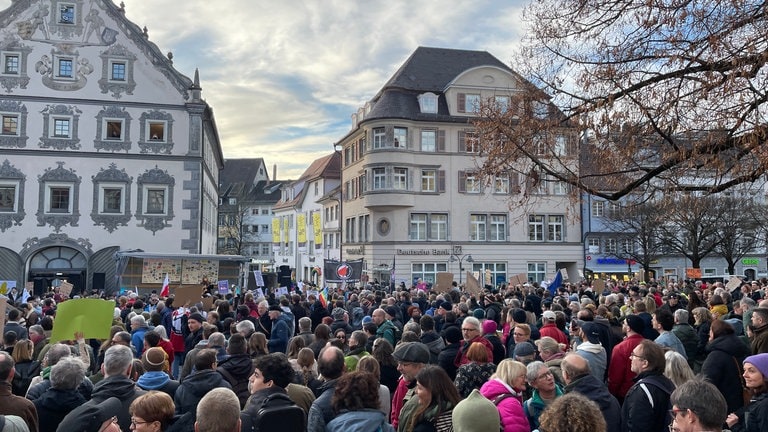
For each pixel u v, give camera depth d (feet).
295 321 53.57
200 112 127.03
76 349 28.60
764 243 171.94
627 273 167.12
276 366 17.53
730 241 142.41
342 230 181.57
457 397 17.10
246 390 22.99
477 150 41.16
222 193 333.21
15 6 120.37
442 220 153.28
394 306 45.55
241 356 23.62
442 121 152.87
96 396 17.61
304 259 248.73
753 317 24.99
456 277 151.94
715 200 132.98
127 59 124.67
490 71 156.56
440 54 170.19
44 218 119.14
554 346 23.68
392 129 150.10
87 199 121.19
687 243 149.38
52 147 120.16
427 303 61.77
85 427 15.61
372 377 16.52
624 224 150.10
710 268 180.65
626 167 33.71
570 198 36.83
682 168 31.37
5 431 14.57
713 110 27.78
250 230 327.67
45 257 119.96
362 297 61.77
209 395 13.51
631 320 24.76
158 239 123.54
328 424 15.98
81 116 121.90
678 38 28.22
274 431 14.96
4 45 119.44
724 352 22.43
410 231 150.71
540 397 19.03
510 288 76.95
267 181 345.31
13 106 118.93
